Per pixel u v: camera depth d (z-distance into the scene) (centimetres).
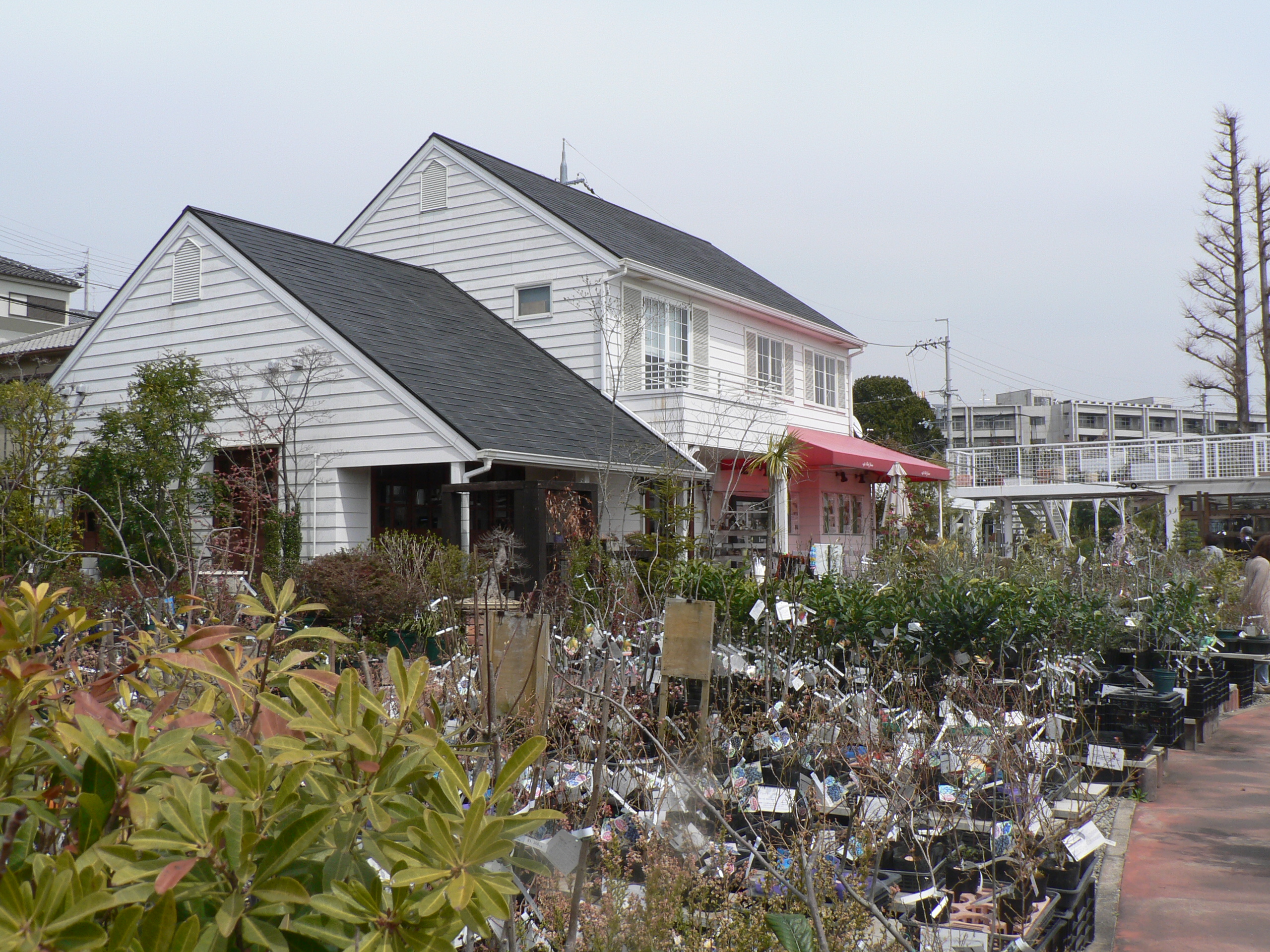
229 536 895
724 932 315
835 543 2078
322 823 155
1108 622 886
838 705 568
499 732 350
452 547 1104
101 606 805
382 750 179
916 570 1121
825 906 336
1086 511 4728
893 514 2216
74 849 169
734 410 1922
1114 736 744
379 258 1925
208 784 192
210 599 567
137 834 150
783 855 381
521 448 1376
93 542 1512
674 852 340
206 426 1505
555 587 880
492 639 394
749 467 1945
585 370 1872
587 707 490
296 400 1495
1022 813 450
